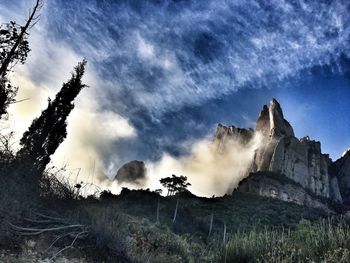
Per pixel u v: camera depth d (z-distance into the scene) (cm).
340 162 16975
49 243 567
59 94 1664
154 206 4200
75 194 777
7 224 520
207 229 3216
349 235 761
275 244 845
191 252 1235
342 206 12319
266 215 6119
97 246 620
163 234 1341
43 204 678
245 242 914
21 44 1114
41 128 1455
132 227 1093
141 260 704
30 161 703
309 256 724
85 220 682
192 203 6456
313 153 15438
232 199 8856
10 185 586
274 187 11931
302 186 13262
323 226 862
